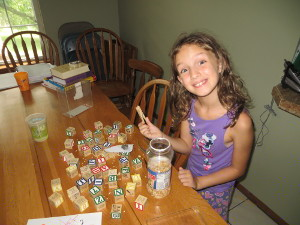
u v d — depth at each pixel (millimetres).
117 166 896
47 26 2938
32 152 984
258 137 1541
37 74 1697
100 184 777
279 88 1190
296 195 1417
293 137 1324
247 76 1479
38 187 815
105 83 2520
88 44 2537
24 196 783
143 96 1479
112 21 3246
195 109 1119
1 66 2844
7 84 1620
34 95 1497
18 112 1305
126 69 2787
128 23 2996
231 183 1162
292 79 1113
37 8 2812
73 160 889
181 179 835
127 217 703
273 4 1209
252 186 1722
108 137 1010
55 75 1313
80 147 974
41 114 1103
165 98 1385
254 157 1626
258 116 1494
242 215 1655
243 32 1419
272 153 1483
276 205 1573
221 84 997
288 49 1200
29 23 2891
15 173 877
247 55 1437
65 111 1303
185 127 1168
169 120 1296
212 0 1582
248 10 1350
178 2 1946
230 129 996
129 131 1084
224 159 1103
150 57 2664
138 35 2818
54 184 784
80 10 3014
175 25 2068
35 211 729
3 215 720
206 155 1123
